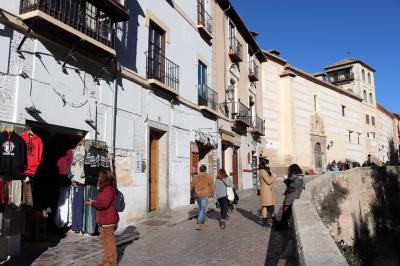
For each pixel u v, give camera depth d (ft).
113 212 19.57
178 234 28.40
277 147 101.04
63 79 26.55
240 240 25.82
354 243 51.24
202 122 52.01
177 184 43.34
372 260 48.49
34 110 23.71
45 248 22.94
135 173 34.53
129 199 33.37
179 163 44.16
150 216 36.37
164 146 41.55
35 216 24.21
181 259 21.20
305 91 111.75
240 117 66.54
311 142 110.22
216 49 59.88
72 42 26.63
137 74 35.88
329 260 9.77
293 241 19.58
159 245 24.76
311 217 17.39
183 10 47.98
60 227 27.32
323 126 118.01
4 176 20.21
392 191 71.51
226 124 61.62
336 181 54.54
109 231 19.43
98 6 28.48
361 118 145.48
